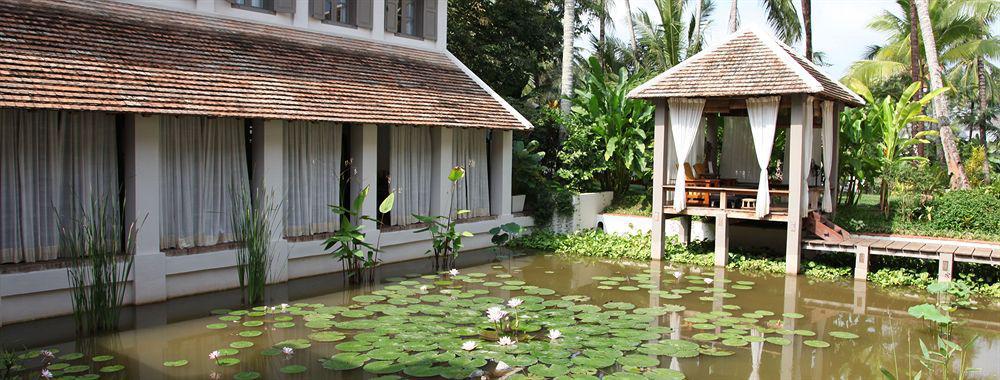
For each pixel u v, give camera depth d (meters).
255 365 6.04
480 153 13.08
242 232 8.62
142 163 8.05
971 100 33.75
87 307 7.10
